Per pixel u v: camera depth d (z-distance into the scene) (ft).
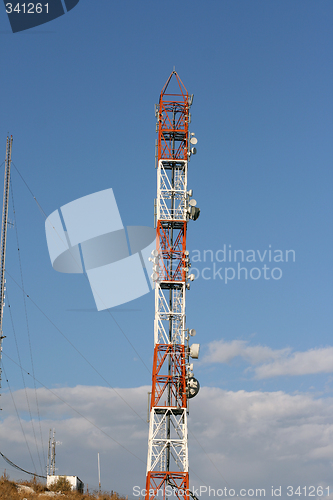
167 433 244.63
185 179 274.16
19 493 263.29
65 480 290.15
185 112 282.15
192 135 276.00
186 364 252.21
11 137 276.00
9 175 271.69
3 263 258.57
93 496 281.95
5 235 263.90
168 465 240.73
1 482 271.08
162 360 253.03
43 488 281.13
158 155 277.44
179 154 277.85
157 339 255.09
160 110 282.15
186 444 241.76
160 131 278.87
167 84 284.00
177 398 249.14
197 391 249.55
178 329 256.52
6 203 266.57
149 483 237.25
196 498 239.30
